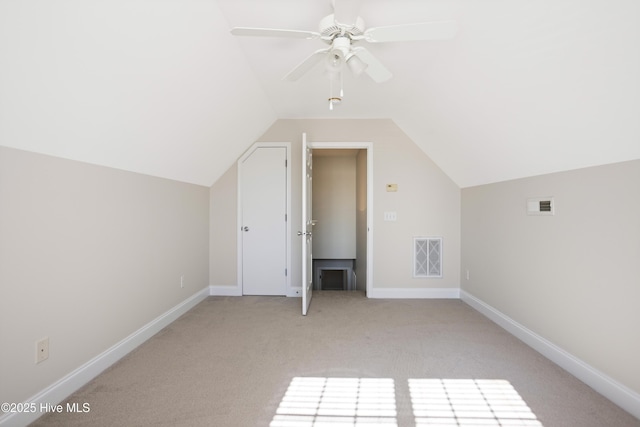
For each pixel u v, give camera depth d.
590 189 2.12
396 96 3.44
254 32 1.78
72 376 2.00
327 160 6.79
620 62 1.52
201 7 1.90
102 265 2.28
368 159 4.26
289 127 4.28
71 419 1.73
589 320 2.12
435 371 2.28
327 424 1.72
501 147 2.80
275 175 4.30
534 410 1.84
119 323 2.47
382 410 1.84
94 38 1.57
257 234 4.31
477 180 3.67
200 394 1.99
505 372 2.27
